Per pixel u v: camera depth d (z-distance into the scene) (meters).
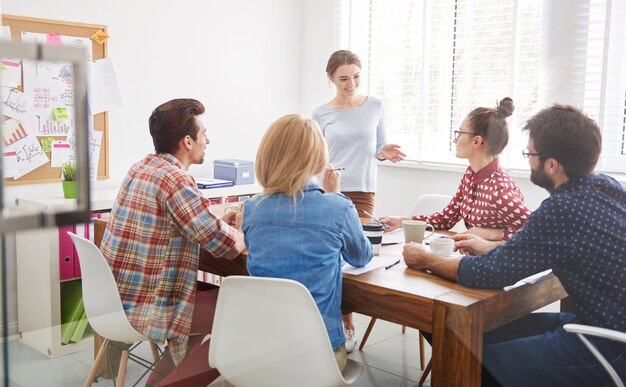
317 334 1.51
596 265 1.44
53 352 1.39
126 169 3.41
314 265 1.58
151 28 3.47
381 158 3.06
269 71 4.19
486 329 1.51
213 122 3.87
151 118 1.96
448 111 3.55
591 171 1.47
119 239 1.88
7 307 0.89
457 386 1.50
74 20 3.10
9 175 2.54
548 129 1.49
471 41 3.37
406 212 3.75
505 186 1.80
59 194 2.35
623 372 1.40
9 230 0.58
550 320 1.51
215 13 3.81
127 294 1.86
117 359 1.62
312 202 1.62
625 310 1.41
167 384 1.65
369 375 1.73
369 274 1.73
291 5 4.28
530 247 1.50
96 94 3.21
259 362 1.55
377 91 4.04
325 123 3.16
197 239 1.87
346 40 4.16
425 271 1.76
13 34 2.87
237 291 1.52
